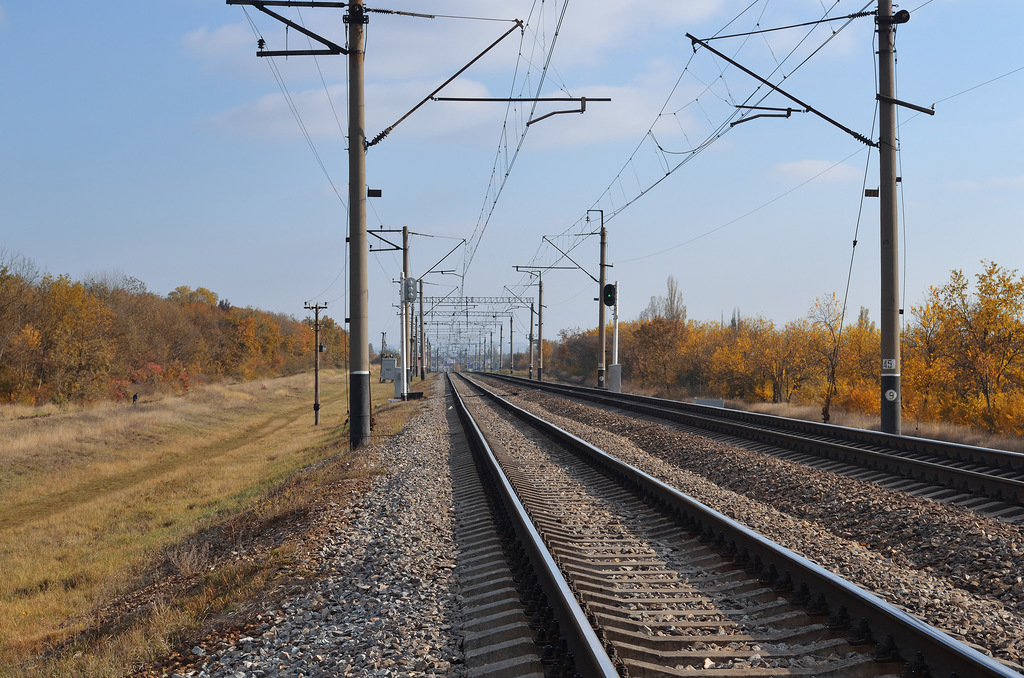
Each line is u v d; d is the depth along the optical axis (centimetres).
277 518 1231
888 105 1797
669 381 5947
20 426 3512
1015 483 1028
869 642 535
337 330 14038
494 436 2266
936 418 2784
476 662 554
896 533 925
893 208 1800
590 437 2177
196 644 689
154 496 2377
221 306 12125
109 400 5425
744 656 525
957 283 2819
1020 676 412
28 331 4991
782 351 4616
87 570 1434
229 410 5506
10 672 814
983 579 746
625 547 884
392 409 4203
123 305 6631
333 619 693
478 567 812
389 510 1160
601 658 470
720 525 868
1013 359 2673
